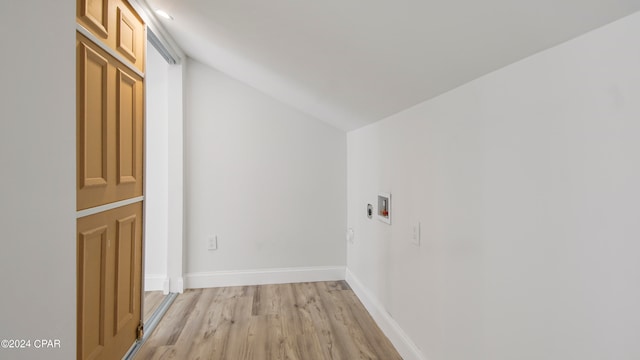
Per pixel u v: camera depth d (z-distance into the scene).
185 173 2.99
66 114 1.03
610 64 0.72
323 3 1.05
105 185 1.47
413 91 1.56
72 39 1.05
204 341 2.08
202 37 2.16
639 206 0.67
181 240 2.89
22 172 0.84
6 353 0.79
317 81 2.01
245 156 3.11
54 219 0.98
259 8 1.31
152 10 2.04
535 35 0.83
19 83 0.82
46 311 0.94
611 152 0.72
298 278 3.21
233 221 3.10
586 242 0.79
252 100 3.11
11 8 0.79
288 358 1.89
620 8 0.65
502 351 1.10
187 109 3.01
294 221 3.20
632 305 0.69
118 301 1.63
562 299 0.86
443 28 0.94
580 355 0.81
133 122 1.79
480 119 1.19
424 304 1.65
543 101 0.91
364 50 1.31
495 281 1.13
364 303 2.63
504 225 1.08
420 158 1.68
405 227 1.88
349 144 3.17
